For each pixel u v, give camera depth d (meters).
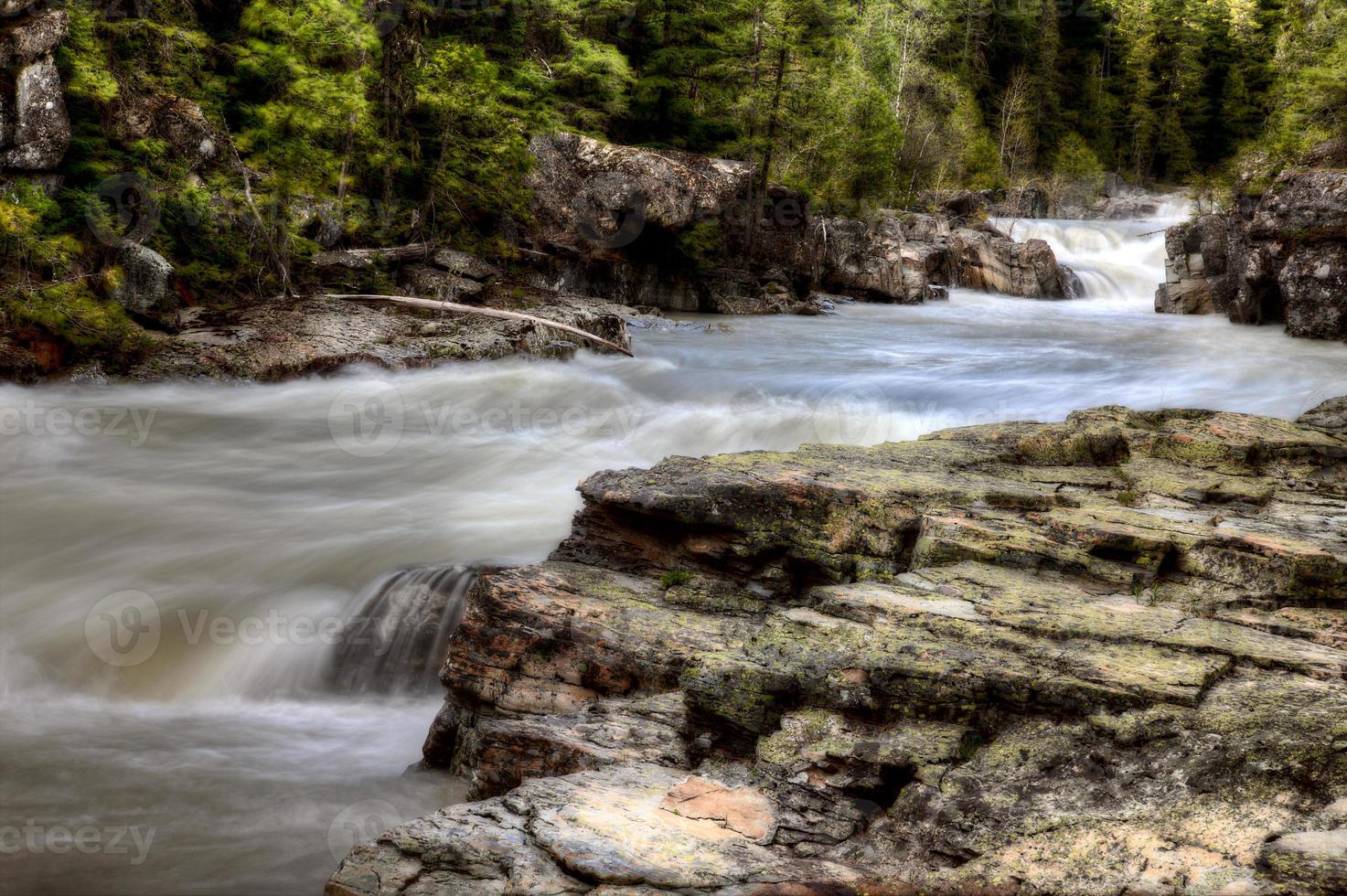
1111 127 82.06
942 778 4.52
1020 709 4.80
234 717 7.49
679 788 4.76
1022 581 6.09
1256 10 77.00
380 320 18.78
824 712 5.12
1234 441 8.73
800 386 18.25
